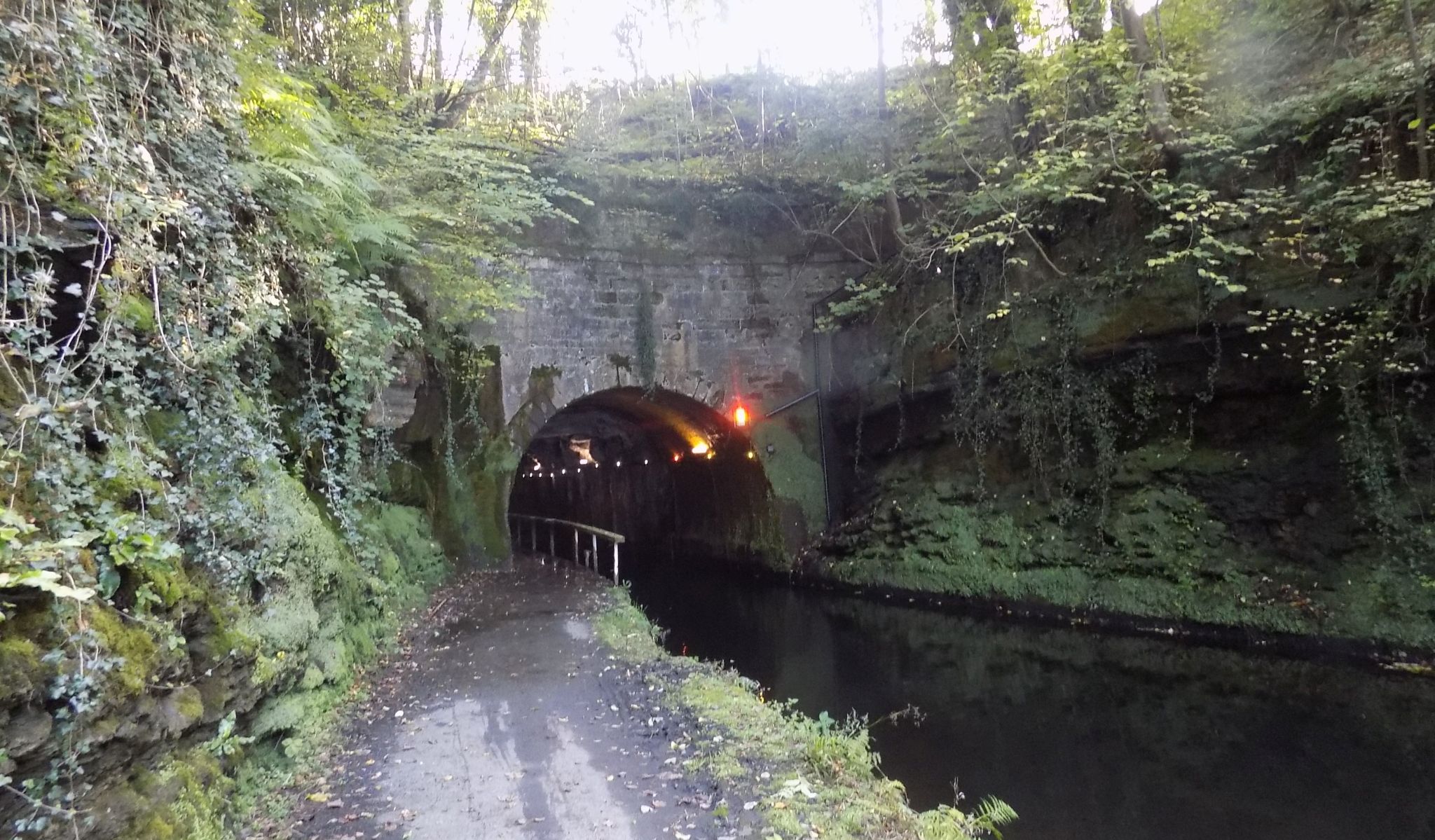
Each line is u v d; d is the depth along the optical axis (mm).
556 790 4312
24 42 3150
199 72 4625
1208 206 8773
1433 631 7156
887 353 13477
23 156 3156
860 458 14445
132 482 3219
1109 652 9086
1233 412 9234
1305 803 5531
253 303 4719
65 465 2877
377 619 7188
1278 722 6824
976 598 11281
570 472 27328
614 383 13516
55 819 2457
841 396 14672
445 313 10461
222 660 3641
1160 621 9242
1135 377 9922
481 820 3965
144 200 3582
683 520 19922
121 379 3396
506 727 5324
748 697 6066
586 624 8516
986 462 11930
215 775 3479
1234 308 8719
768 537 15336
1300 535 8414
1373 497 7785
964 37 12828
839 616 12094
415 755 4832
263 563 4340
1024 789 6016
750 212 14398
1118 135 10164
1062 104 11047
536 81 14266
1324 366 8086
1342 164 8008
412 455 11336
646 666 6855
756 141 15516
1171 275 9312
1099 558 10109
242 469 4473
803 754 4824
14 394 2859
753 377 14547
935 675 8938
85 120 3434
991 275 11641
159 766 3117
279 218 5781
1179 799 5723
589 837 3775
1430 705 6699
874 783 4629
